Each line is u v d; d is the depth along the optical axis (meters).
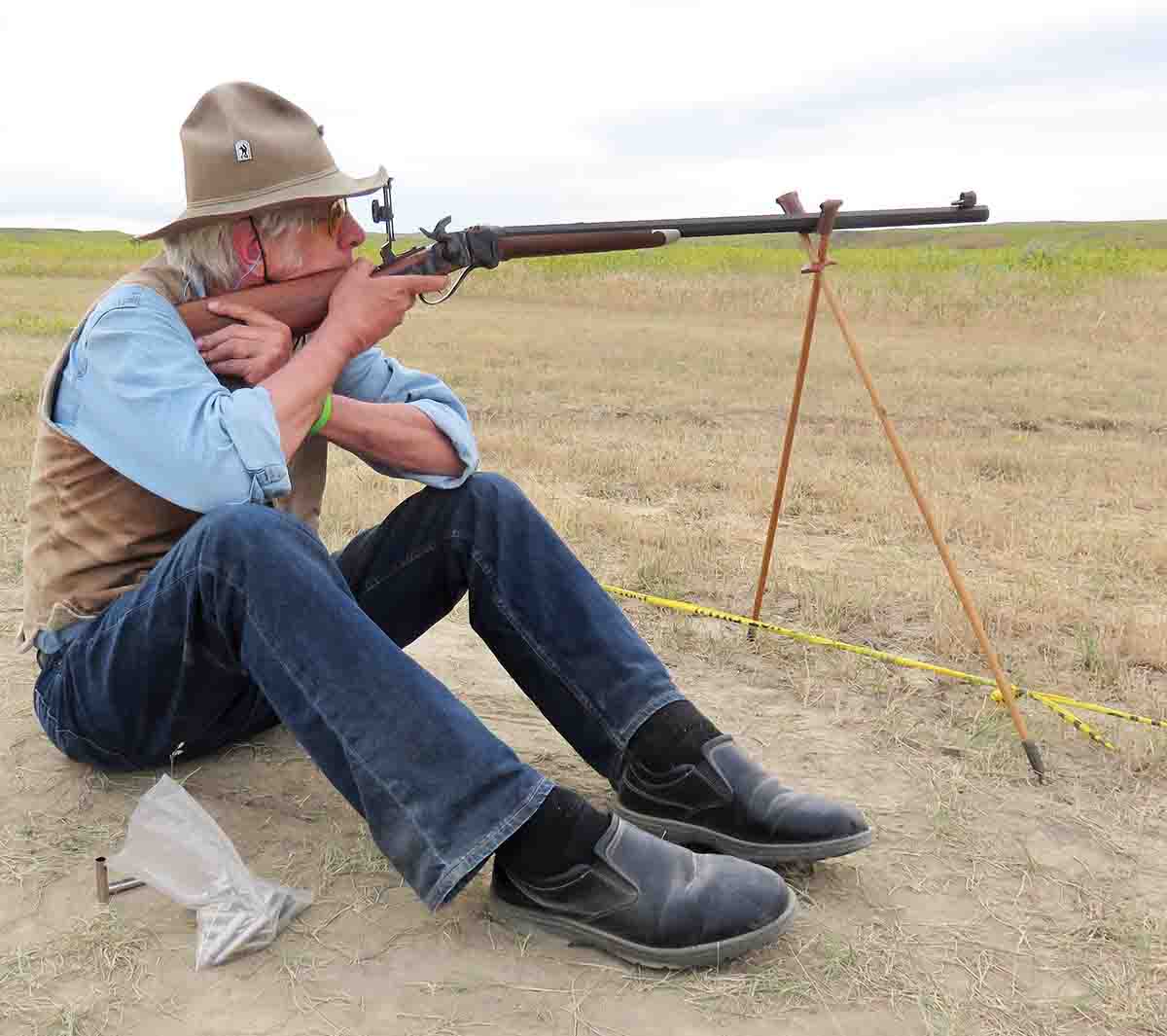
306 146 2.24
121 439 2.17
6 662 3.36
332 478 5.98
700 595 4.32
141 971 1.95
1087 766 2.94
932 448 7.40
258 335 2.27
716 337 14.36
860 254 25.64
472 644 3.72
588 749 2.39
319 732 2.01
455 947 2.05
